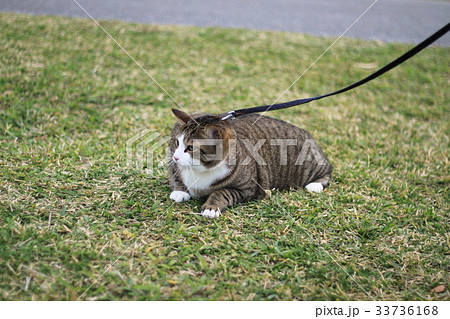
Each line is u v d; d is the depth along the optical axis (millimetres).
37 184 1875
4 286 1564
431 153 2303
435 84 2949
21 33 2848
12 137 2133
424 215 1902
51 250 1646
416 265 1717
